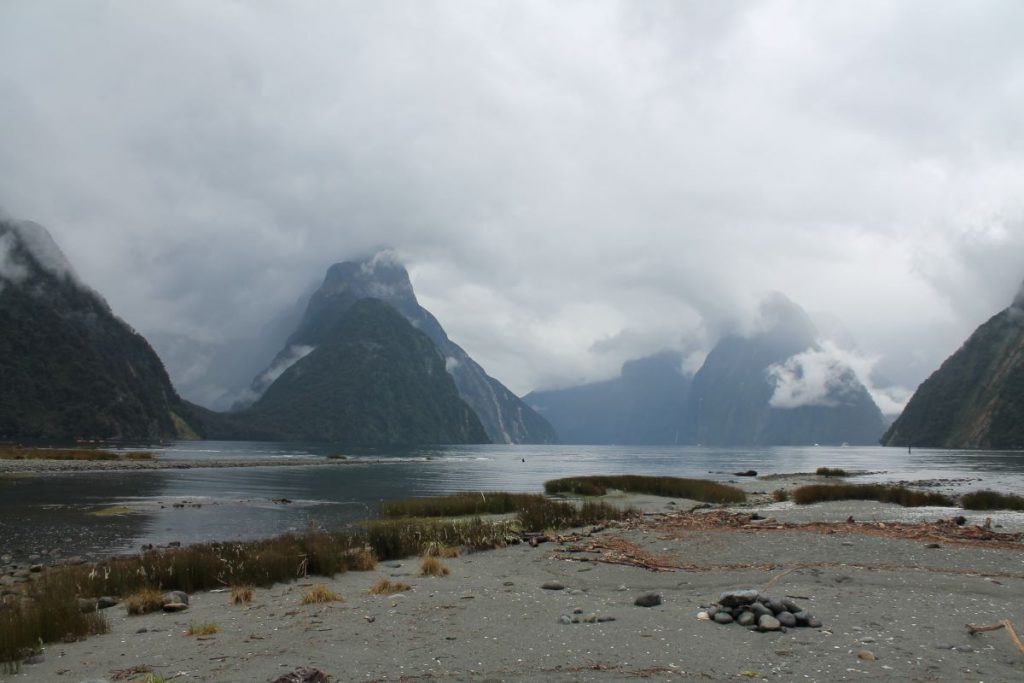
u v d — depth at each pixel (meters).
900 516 27.12
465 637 9.72
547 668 8.16
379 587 13.67
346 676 8.00
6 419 187.00
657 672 7.96
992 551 16.64
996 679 7.65
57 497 40.47
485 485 58.59
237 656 9.03
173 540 24.66
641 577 14.46
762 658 8.46
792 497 38.38
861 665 8.15
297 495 45.53
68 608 11.28
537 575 15.17
